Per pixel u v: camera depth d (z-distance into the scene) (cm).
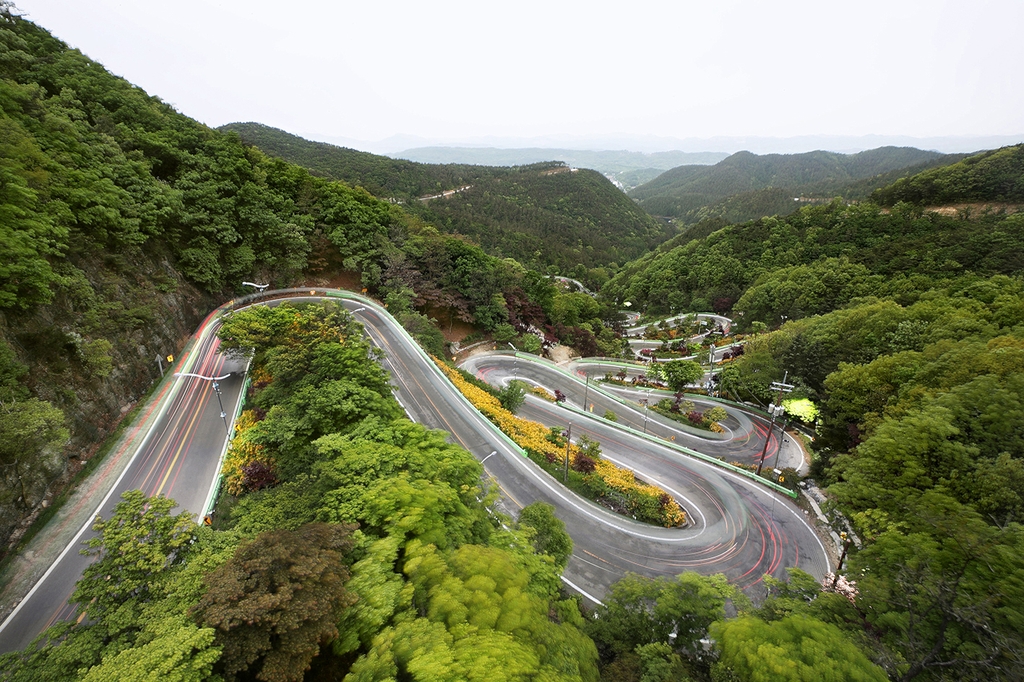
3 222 2195
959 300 5038
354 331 3528
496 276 6906
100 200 3034
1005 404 2230
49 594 1717
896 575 1620
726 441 4541
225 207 4516
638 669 1445
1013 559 1406
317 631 973
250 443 2312
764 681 1127
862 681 1096
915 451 2203
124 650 881
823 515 3134
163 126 4453
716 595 1586
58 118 3131
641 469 3797
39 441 1933
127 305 3114
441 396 3988
